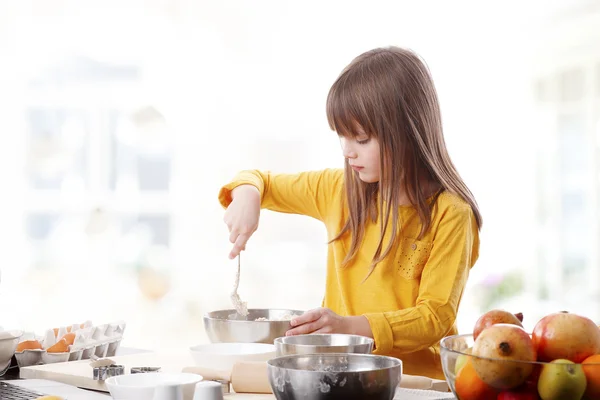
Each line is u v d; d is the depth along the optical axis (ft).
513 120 17.90
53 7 18.30
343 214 5.92
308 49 18.80
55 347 4.78
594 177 16.06
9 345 4.51
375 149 5.26
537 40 17.47
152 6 18.63
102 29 18.48
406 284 5.45
